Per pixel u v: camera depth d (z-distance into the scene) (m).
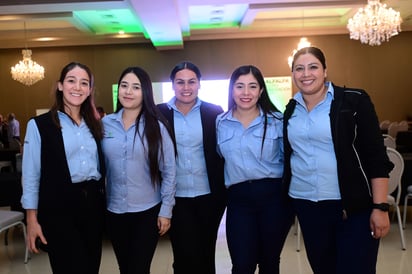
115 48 11.40
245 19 9.13
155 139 1.92
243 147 2.04
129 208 1.96
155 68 11.43
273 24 10.37
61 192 1.79
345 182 1.73
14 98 11.47
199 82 2.26
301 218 1.92
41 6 6.88
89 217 1.89
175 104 2.29
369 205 1.73
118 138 1.94
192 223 2.23
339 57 11.38
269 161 2.05
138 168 1.94
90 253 1.93
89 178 1.88
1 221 3.10
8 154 7.63
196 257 2.22
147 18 7.50
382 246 3.43
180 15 8.34
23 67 9.66
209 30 10.44
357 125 1.73
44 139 1.79
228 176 2.13
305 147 1.83
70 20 8.69
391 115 11.62
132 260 1.94
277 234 2.05
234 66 11.38
